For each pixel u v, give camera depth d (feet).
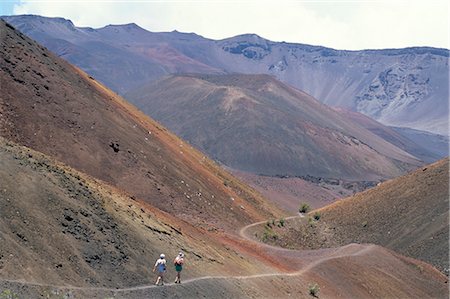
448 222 243.60
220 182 275.18
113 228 107.34
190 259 123.44
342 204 326.65
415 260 216.33
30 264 84.28
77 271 90.27
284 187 625.00
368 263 194.08
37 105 189.26
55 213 97.60
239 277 131.44
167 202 196.75
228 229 208.44
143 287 97.45
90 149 191.01
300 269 173.06
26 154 111.34
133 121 246.47
